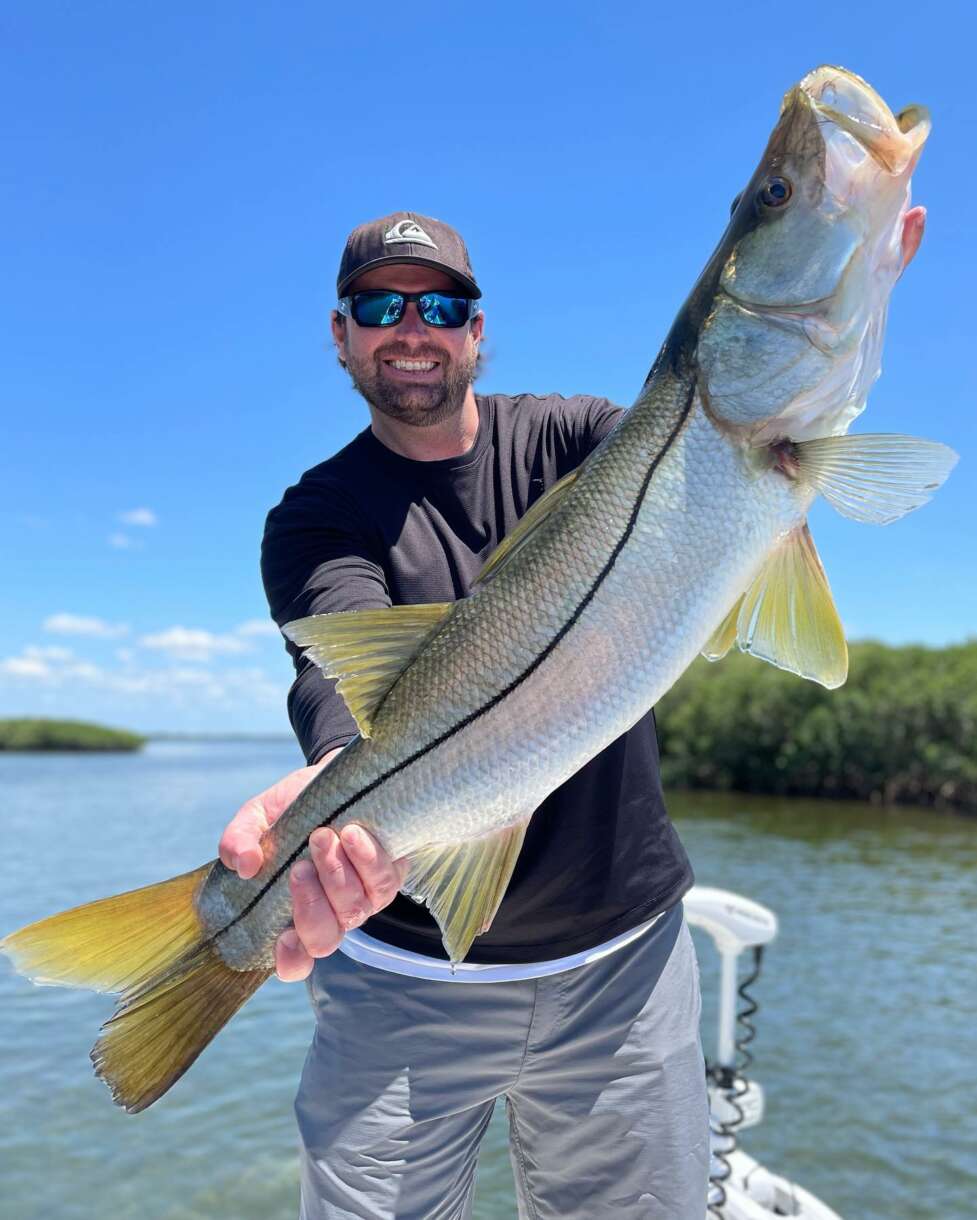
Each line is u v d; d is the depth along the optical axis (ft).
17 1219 24.14
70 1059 35.86
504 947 8.86
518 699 7.58
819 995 44.93
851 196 7.50
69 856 86.38
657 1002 9.14
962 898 69.10
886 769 155.94
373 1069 8.99
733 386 7.63
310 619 7.56
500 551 7.90
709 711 183.93
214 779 253.03
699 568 7.56
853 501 7.49
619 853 9.01
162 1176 26.81
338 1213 8.79
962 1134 30.01
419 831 7.65
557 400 10.28
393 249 9.19
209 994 7.77
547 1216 9.55
